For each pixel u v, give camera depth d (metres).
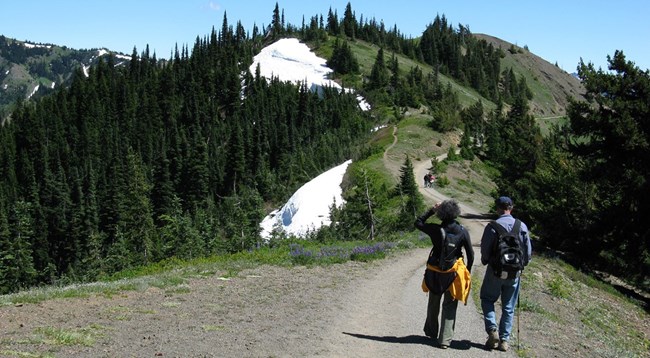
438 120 105.69
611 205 29.02
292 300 10.65
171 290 11.15
